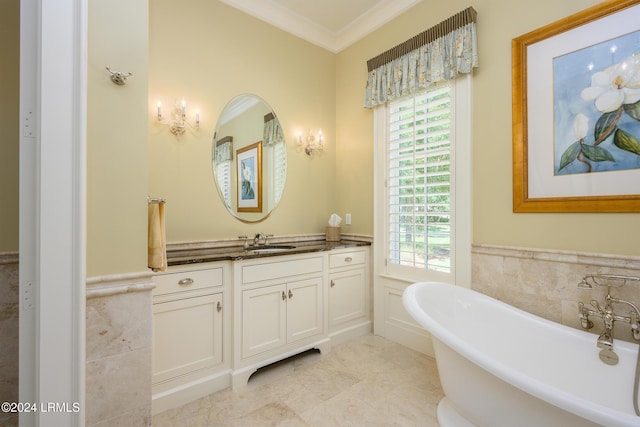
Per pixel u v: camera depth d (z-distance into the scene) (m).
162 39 2.23
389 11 2.78
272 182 2.85
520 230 2.00
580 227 1.77
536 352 1.72
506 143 2.06
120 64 1.28
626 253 1.61
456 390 1.55
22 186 1.04
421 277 2.56
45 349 1.05
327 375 2.18
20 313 1.04
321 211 3.22
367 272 2.98
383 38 2.89
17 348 1.55
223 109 2.53
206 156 2.43
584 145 1.74
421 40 2.47
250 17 2.70
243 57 2.66
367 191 3.04
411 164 2.65
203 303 1.94
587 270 1.73
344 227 3.28
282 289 2.30
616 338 1.64
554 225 1.86
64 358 1.08
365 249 2.96
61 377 1.07
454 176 2.33
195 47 2.38
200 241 2.39
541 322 1.75
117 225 1.28
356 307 2.88
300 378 2.14
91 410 1.21
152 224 1.42
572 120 1.78
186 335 1.87
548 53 1.88
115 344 1.27
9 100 1.54
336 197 3.34
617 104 1.63
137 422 1.31
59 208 1.07
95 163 1.23
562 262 1.82
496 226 2.12
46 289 1.05
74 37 1.10
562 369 1.62
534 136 1.94
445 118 2.40
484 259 2.17
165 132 2.24
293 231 2.99
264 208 2.79
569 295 1.79
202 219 2.41
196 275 1.91
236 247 2.58
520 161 1.99
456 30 2.26
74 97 1.10
